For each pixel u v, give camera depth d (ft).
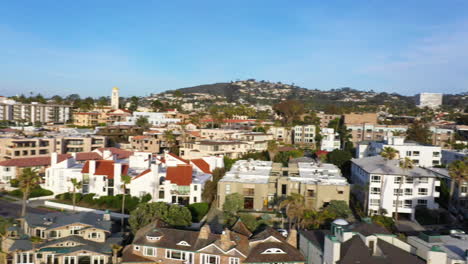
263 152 493.36
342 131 564.71
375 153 397.39
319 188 264.93
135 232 217.77
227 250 172.76
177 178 288.92
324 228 212.23
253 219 234.99
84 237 198.49
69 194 298.35
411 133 528.22
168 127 635.66
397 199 258.37
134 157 342.03
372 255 148.97
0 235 206.49
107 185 297.33
